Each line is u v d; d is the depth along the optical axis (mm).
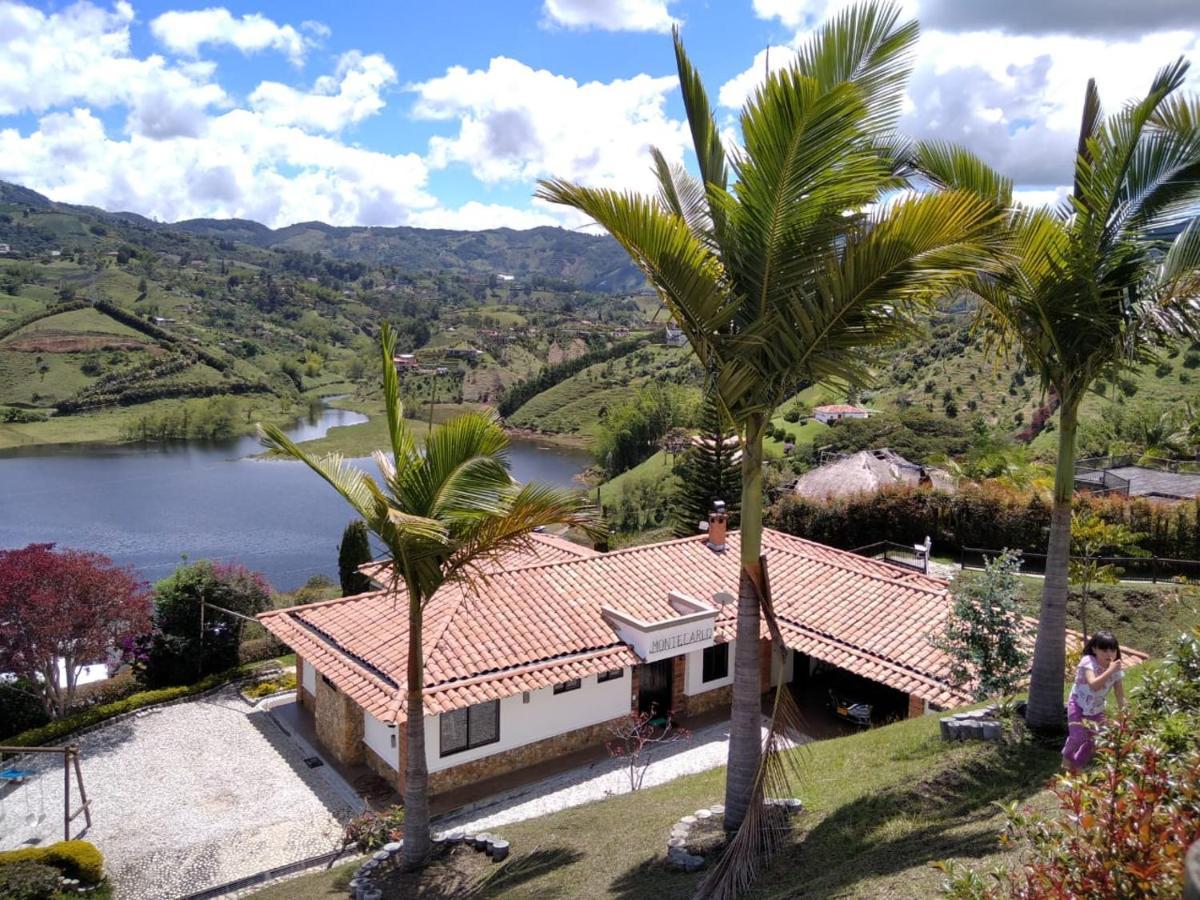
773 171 7473
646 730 18828
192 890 13641
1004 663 12891
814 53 7887
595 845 10984
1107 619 21609
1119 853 3557
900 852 7602
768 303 8219
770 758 8609
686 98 8727
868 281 7531
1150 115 8461
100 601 20703
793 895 7289
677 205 9023
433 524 9398
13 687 20406
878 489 33344
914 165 9422
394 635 17672
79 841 13984
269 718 20500
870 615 19297
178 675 22859
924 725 12625
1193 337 8688
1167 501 30688
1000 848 6762
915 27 7613
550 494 10875
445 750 16312
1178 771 4012
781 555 22938
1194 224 8594
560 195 8016
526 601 19109
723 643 19969
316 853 14703
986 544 31094
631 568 21578
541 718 17500
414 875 11164
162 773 17750
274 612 20047
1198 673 6754
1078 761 7797
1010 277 8930
